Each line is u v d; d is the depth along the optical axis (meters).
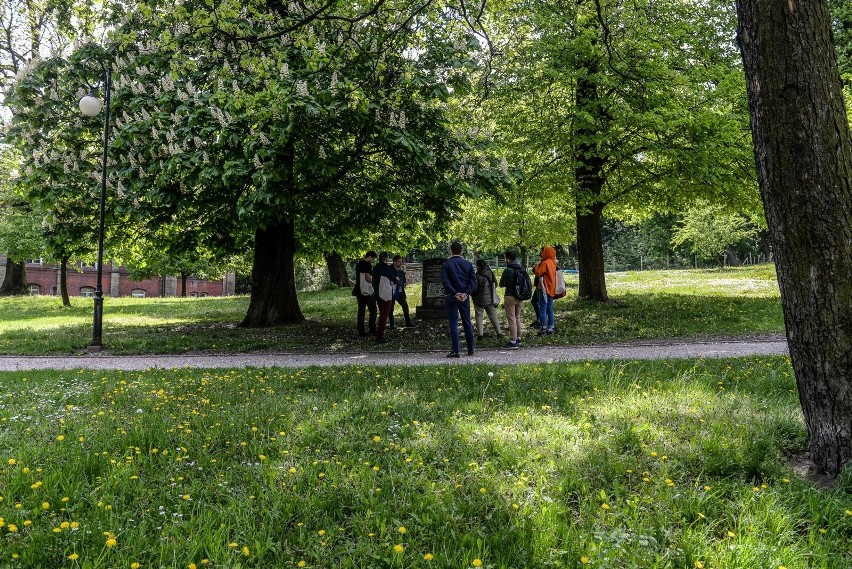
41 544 3.23
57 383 7.99
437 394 6.62
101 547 3.23
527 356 10.34
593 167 17.61
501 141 17.41
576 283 28.58
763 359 8.48
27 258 27.28
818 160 3.90
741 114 16.89
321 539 3.34
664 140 16.30
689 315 15.20
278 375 8.28
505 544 3.25
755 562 2.99
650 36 15.45
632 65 13.59
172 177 12.73
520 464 4.30
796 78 3.90
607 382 6.97
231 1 7.45
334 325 16.64
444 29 11.58
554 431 5.03
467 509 3.64
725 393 6.26
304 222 17.80
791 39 3.91
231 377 8.22
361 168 13.90
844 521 3.40
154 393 6.98
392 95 11.33
